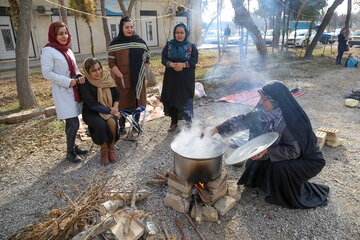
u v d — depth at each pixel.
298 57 13.58
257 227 2.44
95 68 3.32
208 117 5.25
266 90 2.47
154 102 6.13
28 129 4.72
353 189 2.95
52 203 2.83
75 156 3.65
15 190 3.06
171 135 4.46
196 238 2.35
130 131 4.27
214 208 2.58
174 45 4.14
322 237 2.31
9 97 7.05
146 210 2.67
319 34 13.26
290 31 17.55
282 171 2.50
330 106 5.85
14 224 2.53
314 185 2.82
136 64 4.16
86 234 1.99
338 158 3.59
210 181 2.60
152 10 18.22
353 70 10.14
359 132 4.42
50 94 7.14
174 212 2.64
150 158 3.72
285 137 2.48
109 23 16.95
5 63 14.00
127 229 2.14
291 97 2.48
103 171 3.40
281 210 2.64
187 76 4.23
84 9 10.03
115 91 3.71
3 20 13.71
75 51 16.06
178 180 2.60
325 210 2.63
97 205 2.26
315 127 4.67
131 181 3.18
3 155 3.84
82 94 3.38
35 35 14.45
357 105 5.81
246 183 2.86
